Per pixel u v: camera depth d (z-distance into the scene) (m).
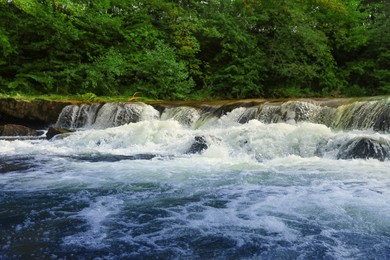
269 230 3.33
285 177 5.31
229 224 3.49
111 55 17.03
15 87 15.51
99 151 8.26
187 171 5.88
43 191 4.69
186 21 18.89
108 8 19.02
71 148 8.76
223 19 18.88
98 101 14.26
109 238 3.17
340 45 21.31
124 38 18.72
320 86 20.88
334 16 21.59
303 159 6.59
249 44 19.25
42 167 6.32
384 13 22.30
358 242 3.05
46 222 3.56
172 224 3.51
